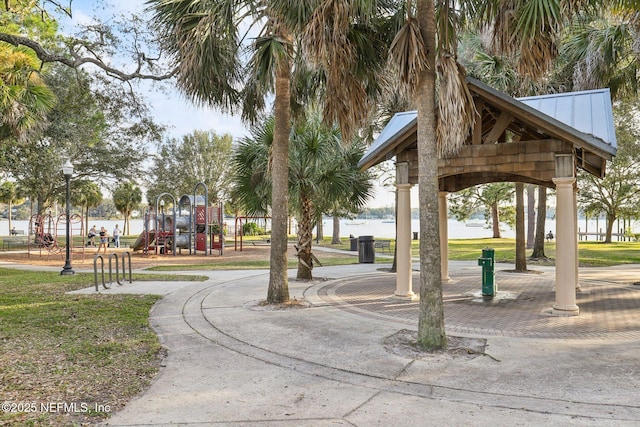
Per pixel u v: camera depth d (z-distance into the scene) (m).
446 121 6.25
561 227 8.41
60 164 26.14
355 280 13.31
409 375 5.18
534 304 9.37
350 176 13.32
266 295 10.48
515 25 6.27
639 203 30.86
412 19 6.16
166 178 47.12
